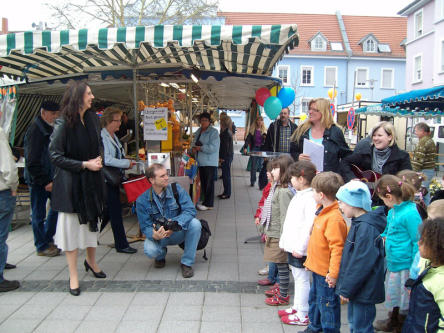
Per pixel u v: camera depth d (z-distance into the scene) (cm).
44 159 485
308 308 336
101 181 398
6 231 402
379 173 379
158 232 425
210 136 771
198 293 397
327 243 296
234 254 515
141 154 680
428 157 805
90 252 429
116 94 877
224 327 332
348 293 263
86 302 378
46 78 699
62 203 379
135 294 394
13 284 405
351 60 3828
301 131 446
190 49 571
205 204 788
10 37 431
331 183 291
